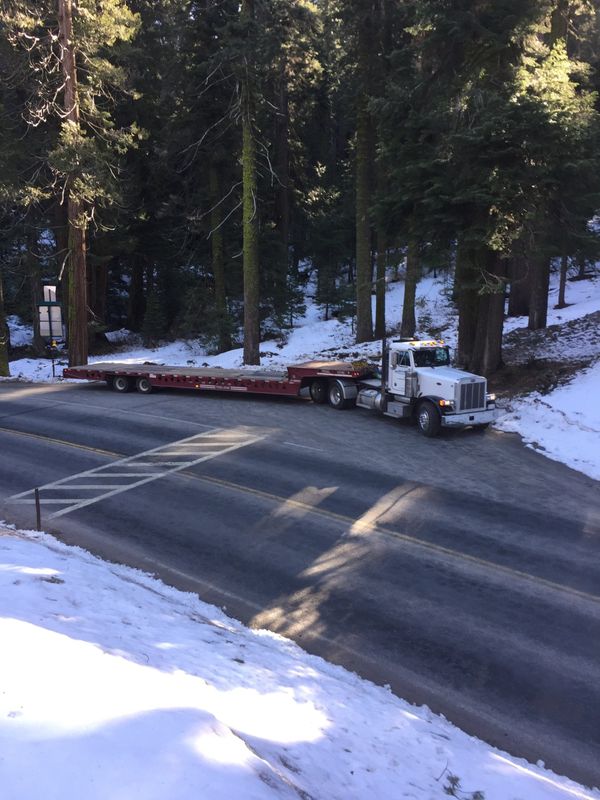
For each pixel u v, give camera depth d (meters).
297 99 39.38
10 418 16.94
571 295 34.91
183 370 21.47
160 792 2.27
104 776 2.34
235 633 6.02
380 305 29.59
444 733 4.68
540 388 17.23
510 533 9.00
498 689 5.62
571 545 8.60
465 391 14.35
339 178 50.75
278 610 7.00
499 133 14.69
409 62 20.58
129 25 24.52
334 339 31.42
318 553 8.42
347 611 6.98
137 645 4.55
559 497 10.48
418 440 14.24
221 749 2.71
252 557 8.33
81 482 11.46
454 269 20.23
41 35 25.88
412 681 5.73
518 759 4.62
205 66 26.14
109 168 25.56
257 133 29.44
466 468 12.10
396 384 15.88
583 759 4.77
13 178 25.42
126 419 16.59
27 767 2.35
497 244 15.75
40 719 2.74
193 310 35.00
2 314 27.86
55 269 35.59
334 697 4.74
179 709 3.07
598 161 15.35
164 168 34.44
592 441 13.10
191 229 33.81
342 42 23.84
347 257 44.00
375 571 7.90
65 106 24.17
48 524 9.50
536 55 17.78
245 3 23.70
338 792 3.12
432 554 8.34
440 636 6.46
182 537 8.98
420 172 16.03
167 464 12.41
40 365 30.31
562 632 6.52
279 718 3.88
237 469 11.99
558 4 20.16
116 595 6.04
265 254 34.47
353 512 9.81
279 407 18.11
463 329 20.56
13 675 3.22
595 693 5.57
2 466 12.57
